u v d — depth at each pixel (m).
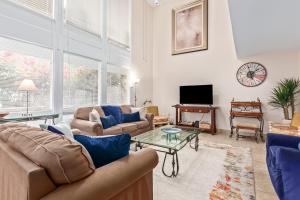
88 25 3.97
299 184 1.27
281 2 1.93
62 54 3.39
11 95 2.75
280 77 4.05
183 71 5.43
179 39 5.48
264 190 1.87
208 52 4.98
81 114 3.33
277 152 1.42
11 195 0.96
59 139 0.96
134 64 5.33
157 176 2.20
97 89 4.25
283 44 3.45
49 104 3.23
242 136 4.25
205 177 2.17
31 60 2.98
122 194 1.06
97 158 1.15
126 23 5.09
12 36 2.68
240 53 4.08
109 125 3.35
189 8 5.28
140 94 5.55
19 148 0.98
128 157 1.19
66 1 3.50
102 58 4.30
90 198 0.81
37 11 3.01
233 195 1.78
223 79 4.74
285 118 3.67
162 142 2.49
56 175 0.80
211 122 4.53
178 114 5.18
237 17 2.30
